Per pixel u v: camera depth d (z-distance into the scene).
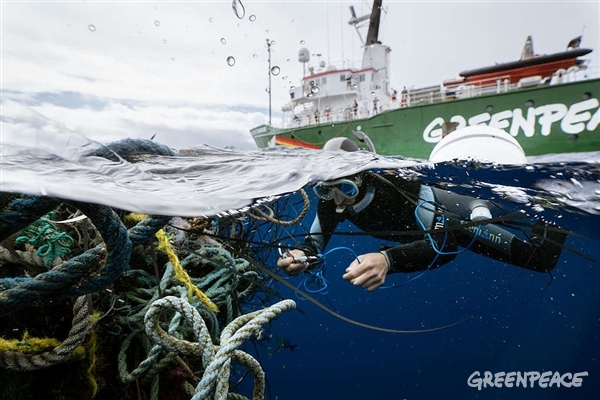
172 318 1.54
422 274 4.22
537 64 12.99
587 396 4.05
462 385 4.12
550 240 2.41
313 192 2.56
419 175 2.23
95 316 1.34
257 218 2.09
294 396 3.60
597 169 2.20
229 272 1.95
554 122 11.47
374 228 2.65
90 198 0.72
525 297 4.79
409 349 4.29
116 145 1.42
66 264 0.82
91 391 1.38
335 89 15.10
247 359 1.11
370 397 3.80
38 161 1.07
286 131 14.75
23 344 1.12
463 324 4.71
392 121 13.00
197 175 1.43
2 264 1.39
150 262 1.83
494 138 3.18
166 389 1.63
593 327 4.78
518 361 4.41
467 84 13.58
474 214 2.29
